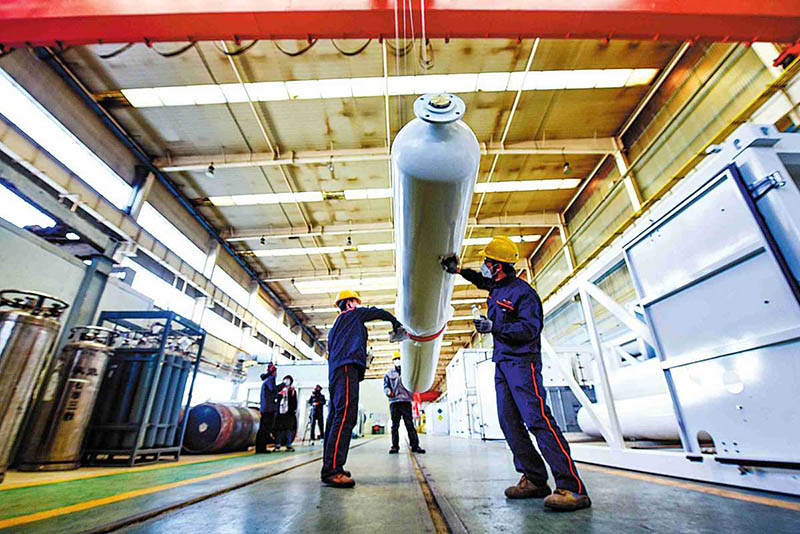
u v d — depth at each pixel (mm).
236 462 3742
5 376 2535
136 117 6578
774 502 1260
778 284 1412
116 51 5285
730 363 1603
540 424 1422
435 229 1505
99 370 3578
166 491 1848
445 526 1119
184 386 4449
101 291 5125
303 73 5887
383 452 4695
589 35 3521
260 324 12758
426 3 3283
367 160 7844
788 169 1640
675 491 1548
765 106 4152
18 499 1729
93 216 5891
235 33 3438
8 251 3885
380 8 3252
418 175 1292
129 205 6984
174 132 6961
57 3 3248
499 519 1139
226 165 7496
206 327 9836
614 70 6012
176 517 1244
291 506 1411
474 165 1356
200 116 6645
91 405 3471
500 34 3504
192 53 5457
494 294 1724
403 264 1769
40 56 5172
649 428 2916
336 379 2186
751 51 4492
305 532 1029
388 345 19750
